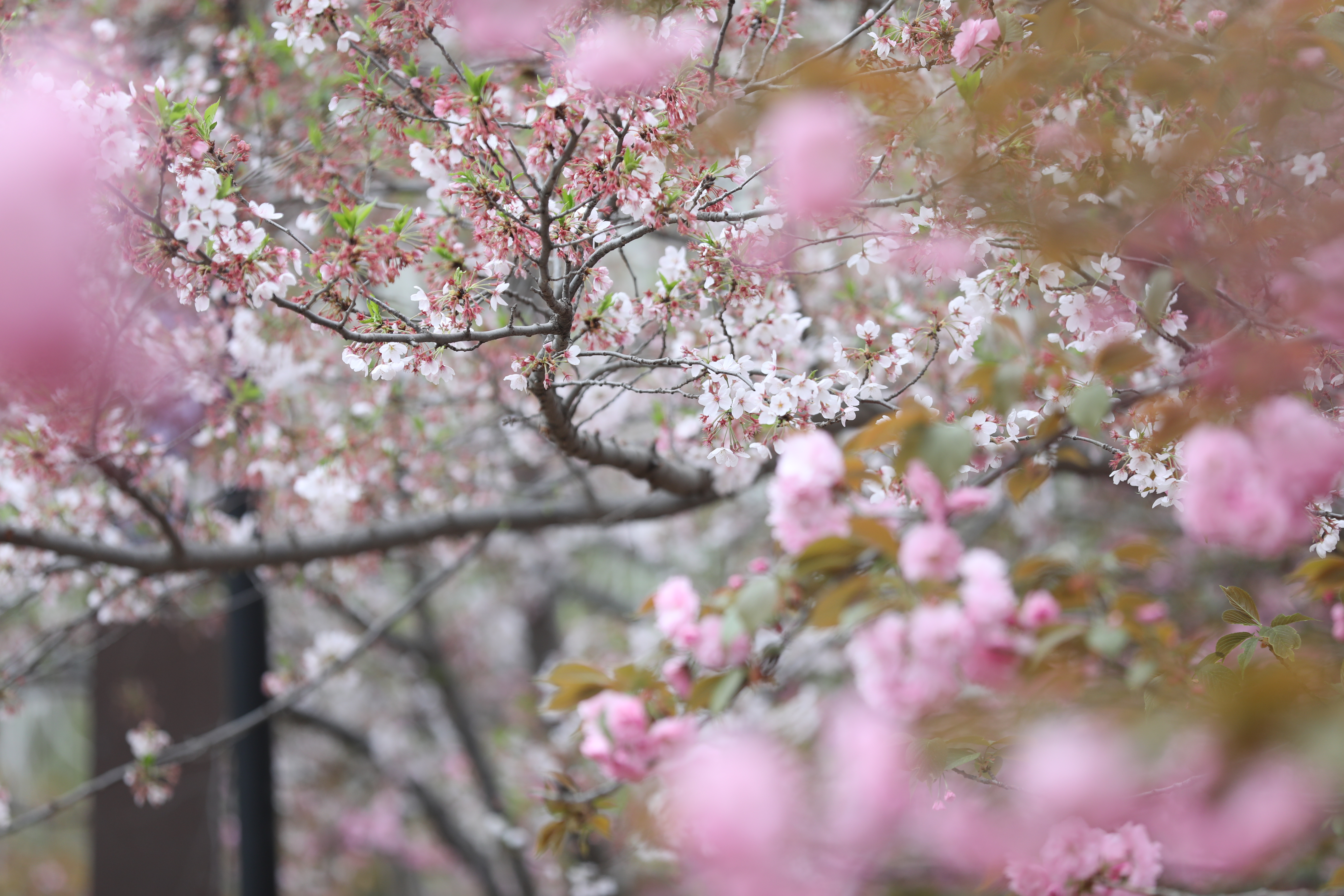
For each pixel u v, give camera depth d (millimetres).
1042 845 2402
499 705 7727
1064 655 2561
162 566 2996
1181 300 2631
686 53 2570
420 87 2607
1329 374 2475
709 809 2256
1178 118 2502
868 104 2535
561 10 2539
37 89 2418
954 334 2611
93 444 2740
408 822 8328
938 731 2434
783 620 2641
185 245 2498
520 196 2531
